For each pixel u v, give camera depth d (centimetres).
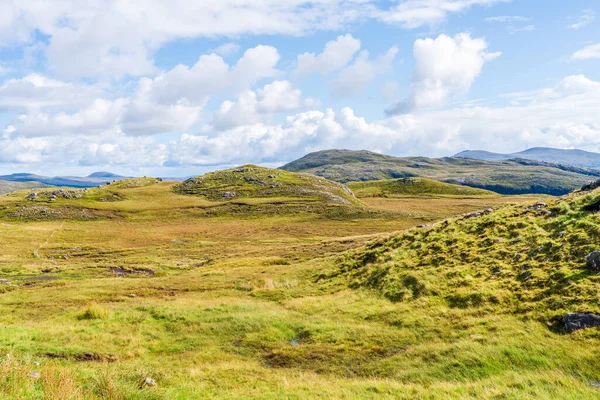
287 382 1548
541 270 2283
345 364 1820
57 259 6938
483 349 1702
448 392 1333
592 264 2086
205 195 18100
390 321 2281
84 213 13875
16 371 1068
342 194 18200
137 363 1794
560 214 2961
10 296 3581
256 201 16112
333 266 3872
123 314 2748
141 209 15138
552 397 1253
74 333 2291
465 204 18925
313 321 2431
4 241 8469
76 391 998
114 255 7394
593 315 1712
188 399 1286
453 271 2670
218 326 2439
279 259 5553
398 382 1536
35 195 15988
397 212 14088
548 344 1653
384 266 3188
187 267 5906
